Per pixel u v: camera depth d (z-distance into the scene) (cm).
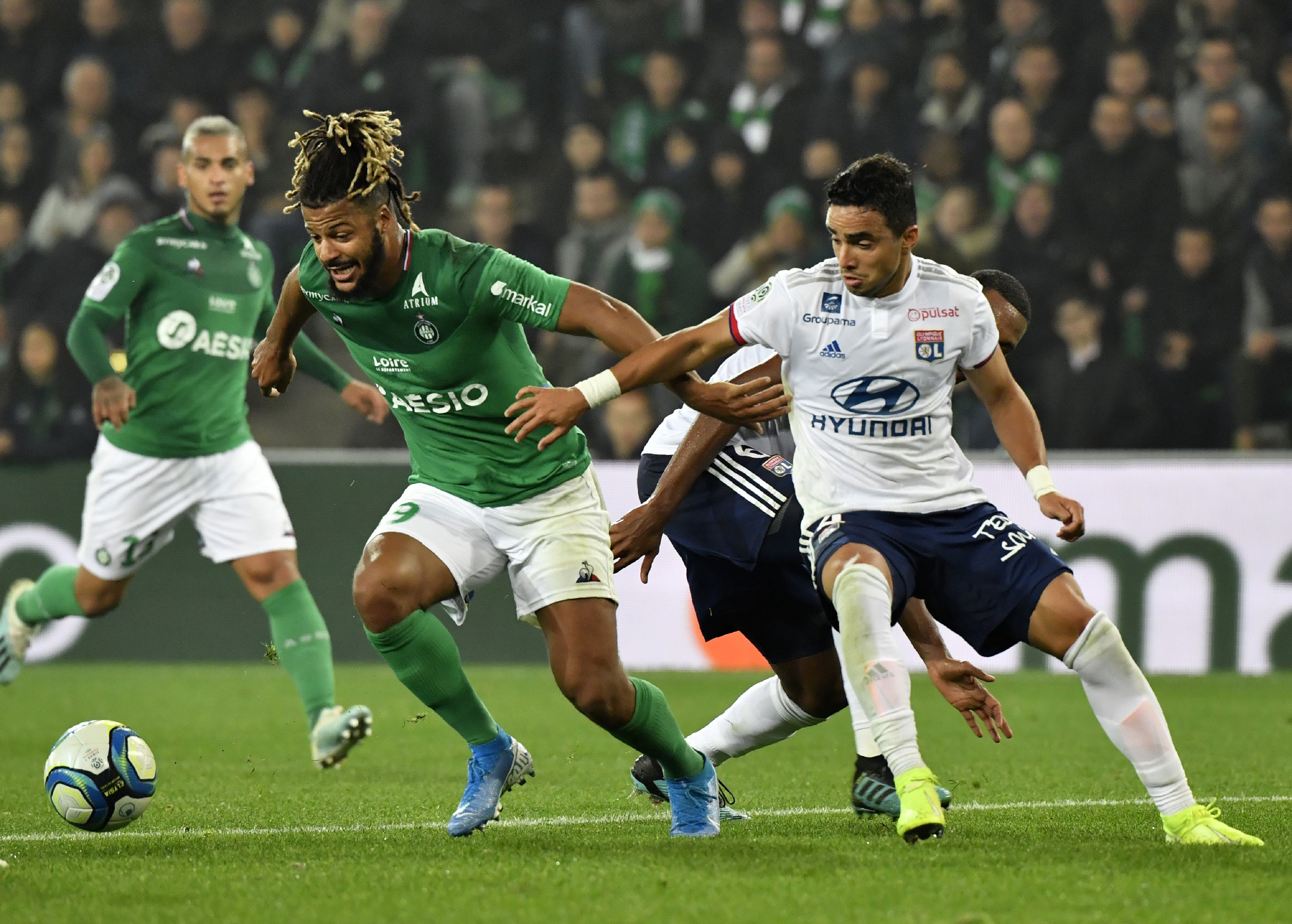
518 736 2519
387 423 4303
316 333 4425
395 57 4750
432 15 4794
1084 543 3591
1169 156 4297
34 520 3738
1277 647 3516
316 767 2177
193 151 2256
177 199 4681
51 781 1491
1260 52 4512
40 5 4847
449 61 4819
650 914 1062
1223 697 3078
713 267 4491
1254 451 3906
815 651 1639
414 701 3044
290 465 3706
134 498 2245
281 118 4703
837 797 1833
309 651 2102
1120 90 4422
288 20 4831
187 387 2225
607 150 4703
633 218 4534
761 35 4709
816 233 4447
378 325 1416
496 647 3753
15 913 1088
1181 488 3562
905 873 1214
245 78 4675
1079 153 4309
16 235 4638
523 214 4731
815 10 4756
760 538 1609
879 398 1397
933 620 1572
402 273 1386
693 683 3362
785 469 1636
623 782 1981
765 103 4688
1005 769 2109
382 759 2269
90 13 4862
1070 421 4044
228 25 4875
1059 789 1894
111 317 2197
